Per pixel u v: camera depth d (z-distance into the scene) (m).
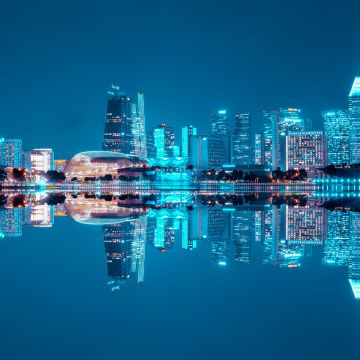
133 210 144.50
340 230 96.19
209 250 75.00
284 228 102.25
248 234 94.81
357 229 97.00
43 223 108.56
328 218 117.69
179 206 161.50
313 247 75.44
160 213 134.88
